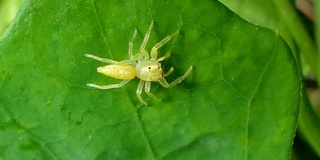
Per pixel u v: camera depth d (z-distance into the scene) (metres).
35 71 0.10
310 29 0.12
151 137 0.10
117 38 0.10
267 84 0.10
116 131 0.10
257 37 0.10
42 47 0.10
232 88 0.10
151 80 0.10
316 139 0.12
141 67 0.10
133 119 0.10
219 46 0.10
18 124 0.10
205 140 0.10
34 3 0.10
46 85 0.10
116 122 0.10
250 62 0.10
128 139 0.10
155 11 0.10
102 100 0.10
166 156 0.10
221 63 0.10
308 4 0.12
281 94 0.10
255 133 0.10
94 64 0.10
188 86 0.10
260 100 0.10
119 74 0.10
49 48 0.10
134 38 0.10
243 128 0.10
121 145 0.10
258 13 0.12
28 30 0.10
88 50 0.10
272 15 0.12
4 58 0.10
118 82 0.10
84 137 0.10
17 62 0.10
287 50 0.10
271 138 0.10
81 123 0.10
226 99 0.10
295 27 0.12
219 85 0.10
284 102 0.10
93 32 0.10
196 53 0.10
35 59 0.10
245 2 0.12
